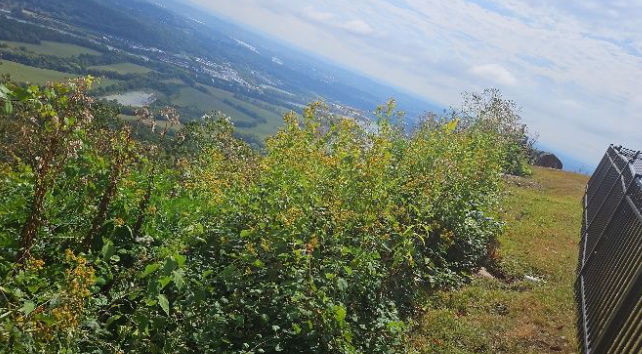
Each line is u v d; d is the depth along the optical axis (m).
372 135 8.78
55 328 3.45
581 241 11.72
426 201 8.91
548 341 7.06
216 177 8.74
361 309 6.58
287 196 6.94
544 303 8.27
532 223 13.82
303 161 8.16
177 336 4.94
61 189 5.87
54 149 4.63
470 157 11.54
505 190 17.45
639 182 8.23
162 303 4.31
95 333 4.34
